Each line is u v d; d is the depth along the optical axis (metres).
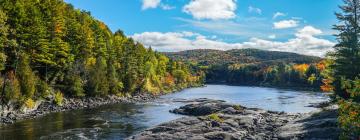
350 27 56.38
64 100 71.69
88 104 76.06
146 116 60.38
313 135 38.22
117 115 60.47
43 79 73.69
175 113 67.06
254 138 39.34
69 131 43.38
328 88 75.69
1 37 60.12
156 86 133.50
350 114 14.57
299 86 175.00
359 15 56.22
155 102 90.12
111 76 95.50
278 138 39.41
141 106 78.19
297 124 45.84
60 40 77.25
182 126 44.00
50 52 74.69
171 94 128.38
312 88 156.88
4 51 63.41
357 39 55.81
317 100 98.56
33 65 71.69
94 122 51.25
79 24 93.81
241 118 50.44
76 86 77.38
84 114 60.19
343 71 54.72
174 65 179.88
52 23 76.69
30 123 48.25
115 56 109.75
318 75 158.25
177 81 175.50
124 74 107.75
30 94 59.22
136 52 125.50
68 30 86.06
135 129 46.47
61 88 75.19
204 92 142.25
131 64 113.31
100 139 39.41
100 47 103.25
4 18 60.12
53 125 47.38
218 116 51.22
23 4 70.38
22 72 60.12
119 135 41.94
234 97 111.81
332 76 61.44
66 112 62.22
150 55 151.25
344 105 14.93
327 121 41.88
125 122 52.56
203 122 45.28
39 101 63.16
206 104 71.06
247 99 102.94
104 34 122.69
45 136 39.75
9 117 51.50
